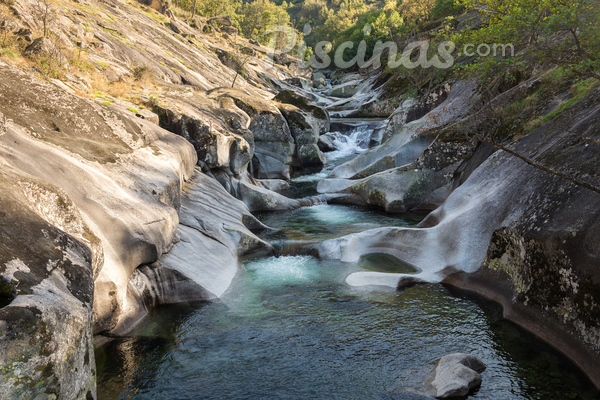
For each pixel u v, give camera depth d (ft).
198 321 26.32
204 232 35.50
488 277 30.63
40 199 18.33
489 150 46.55
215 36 220.64
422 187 55.83
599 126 28.86
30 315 12.38
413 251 37.27
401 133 71.51
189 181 42.80
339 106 163.53
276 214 55.16
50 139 26.50
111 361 21.83
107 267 22.93
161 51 105.60
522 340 24.13
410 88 121.80
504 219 31.32
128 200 27.22
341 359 22.45
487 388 19.92
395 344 23.97
